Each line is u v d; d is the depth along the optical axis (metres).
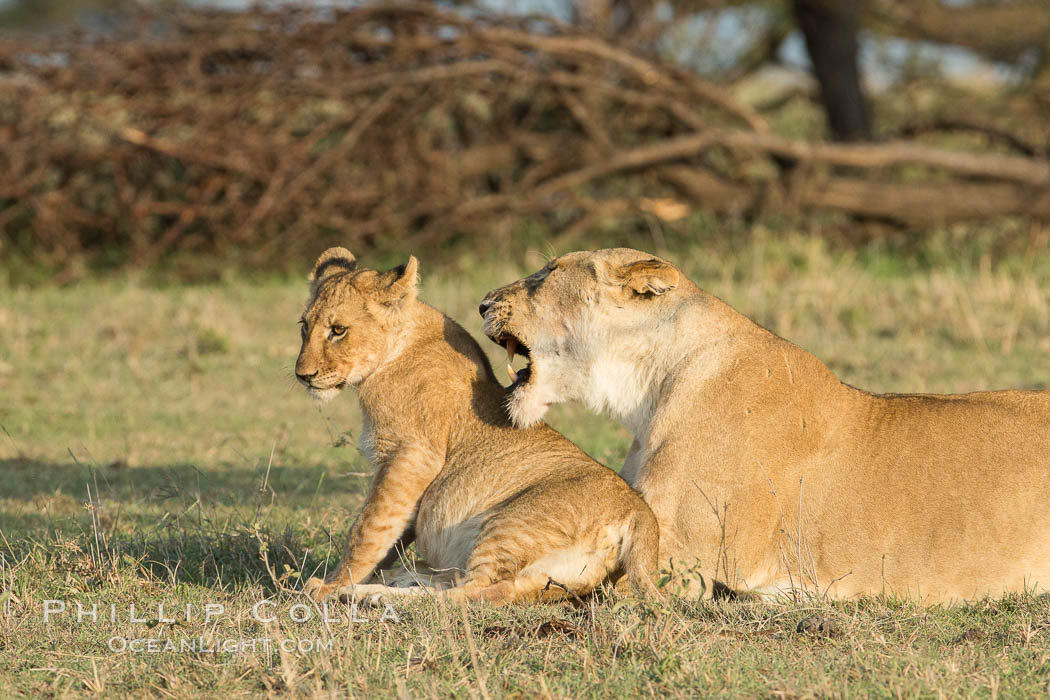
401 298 7.35
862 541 6.64
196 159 20.44
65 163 21.19
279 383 14.90
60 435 12.89
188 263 20.95
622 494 6.56
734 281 19.64
